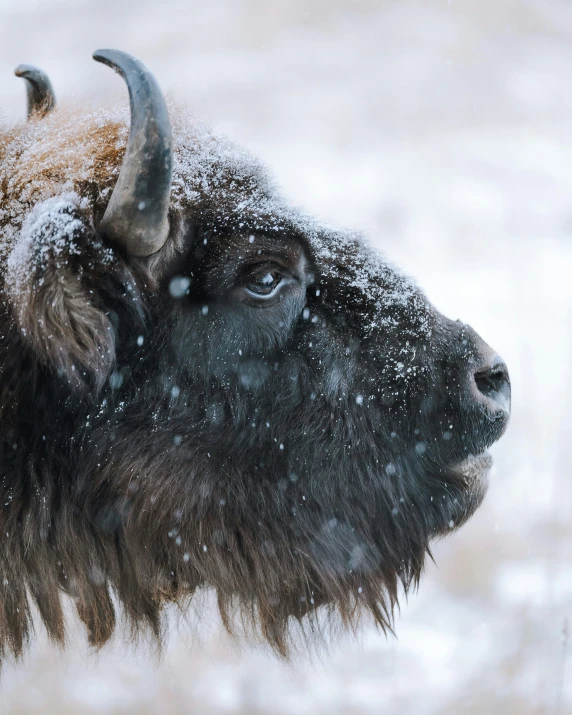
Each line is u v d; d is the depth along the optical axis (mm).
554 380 35750
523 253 58500
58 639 12109
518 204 71062
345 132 100500
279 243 11727
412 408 12406
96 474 11578
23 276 10078
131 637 12836
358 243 12695
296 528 12391
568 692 17969
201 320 11586
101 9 191750
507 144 94375
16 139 12711
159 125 10211
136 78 10211
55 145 12172
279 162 87562
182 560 12062
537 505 26188
